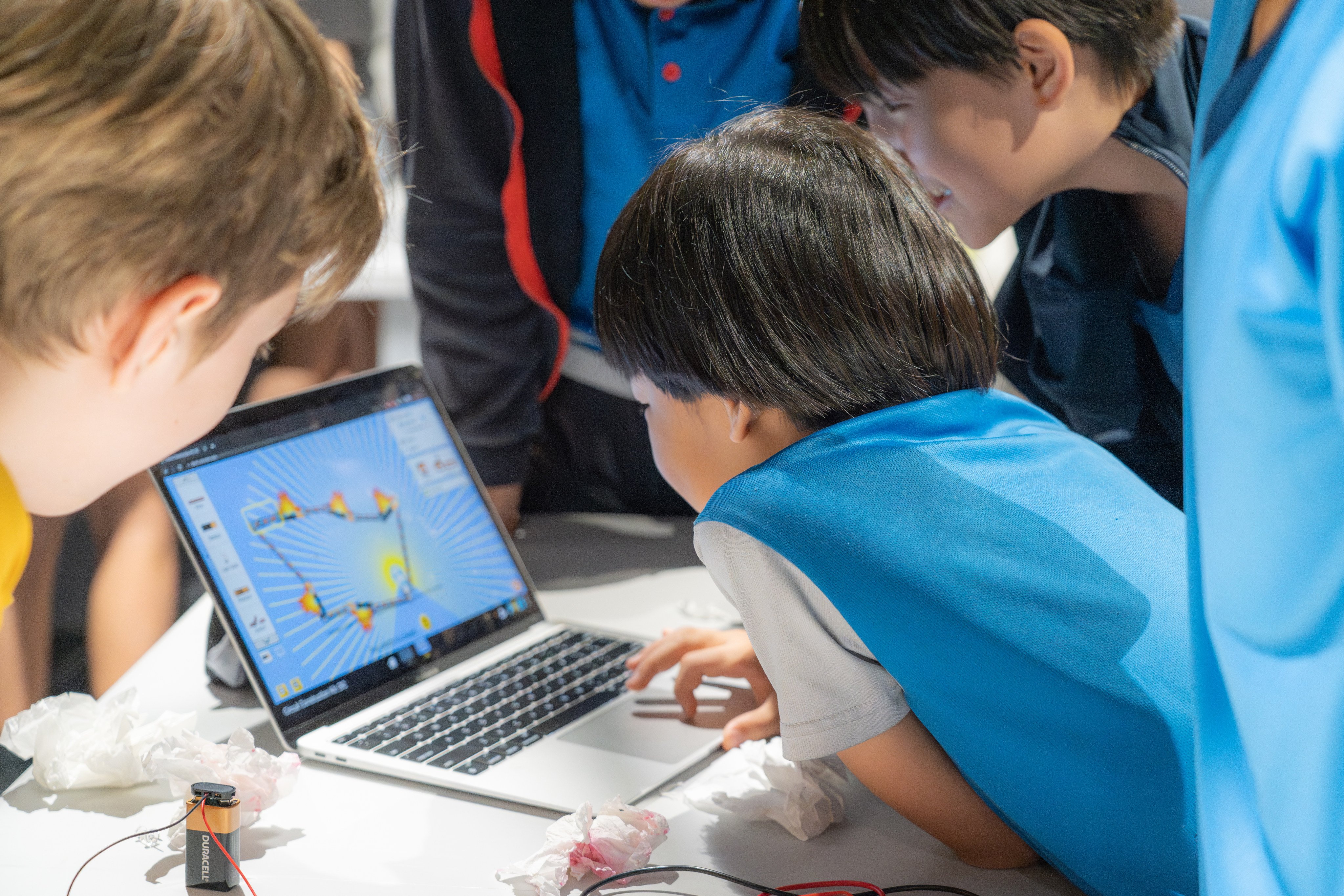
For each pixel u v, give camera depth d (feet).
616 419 4.64
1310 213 1.06
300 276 1.90
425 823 2.46
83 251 1.60
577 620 3.67
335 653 3.01
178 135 1.59
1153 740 1.95
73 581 6.32
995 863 2.31
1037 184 3.20
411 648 3.19
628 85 4.26
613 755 2.72
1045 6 2.91
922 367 2.42
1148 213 3.43
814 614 2.23
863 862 2.32
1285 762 1.15
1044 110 3.02
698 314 2.30
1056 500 2.26
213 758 2.44
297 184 1.76
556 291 4.43
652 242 2.37
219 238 1.68
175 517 2.87
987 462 2.31
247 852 2.32
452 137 4.20
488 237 4.28
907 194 2.44
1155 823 1.94
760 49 4.19
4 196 1.57
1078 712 1.99
